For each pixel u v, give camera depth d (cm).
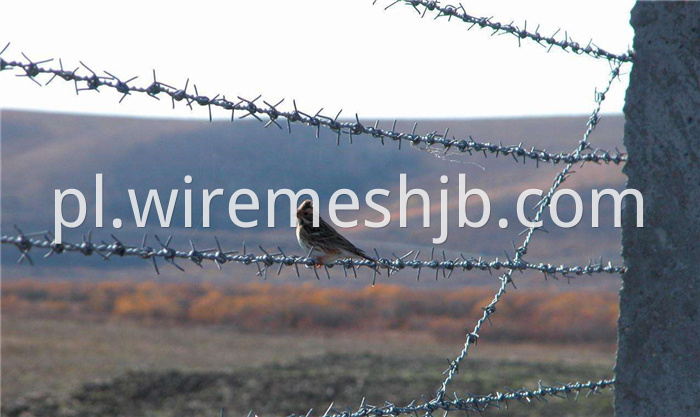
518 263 1853
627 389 1734
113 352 12700
